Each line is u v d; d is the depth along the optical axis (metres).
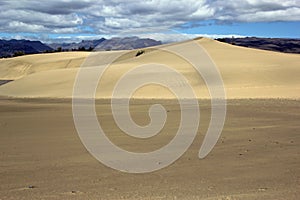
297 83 41.72
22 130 16.05
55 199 6.71
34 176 8.41
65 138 13.76
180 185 7.54
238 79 44.44
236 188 7.25
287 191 6.96
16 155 10.79
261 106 24.27
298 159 9.64
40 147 12.03
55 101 33.50
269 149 11.02
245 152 10.68
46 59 118.31
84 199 6.70
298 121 17.19
